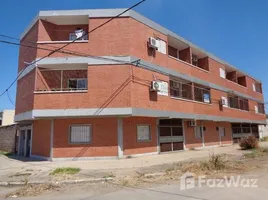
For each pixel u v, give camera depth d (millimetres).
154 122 19875
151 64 18594
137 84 17141
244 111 34031
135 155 17766
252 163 13273
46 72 17609
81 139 16953
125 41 17156
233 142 32625
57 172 11547
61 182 9602
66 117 16531
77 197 7535
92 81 16562
